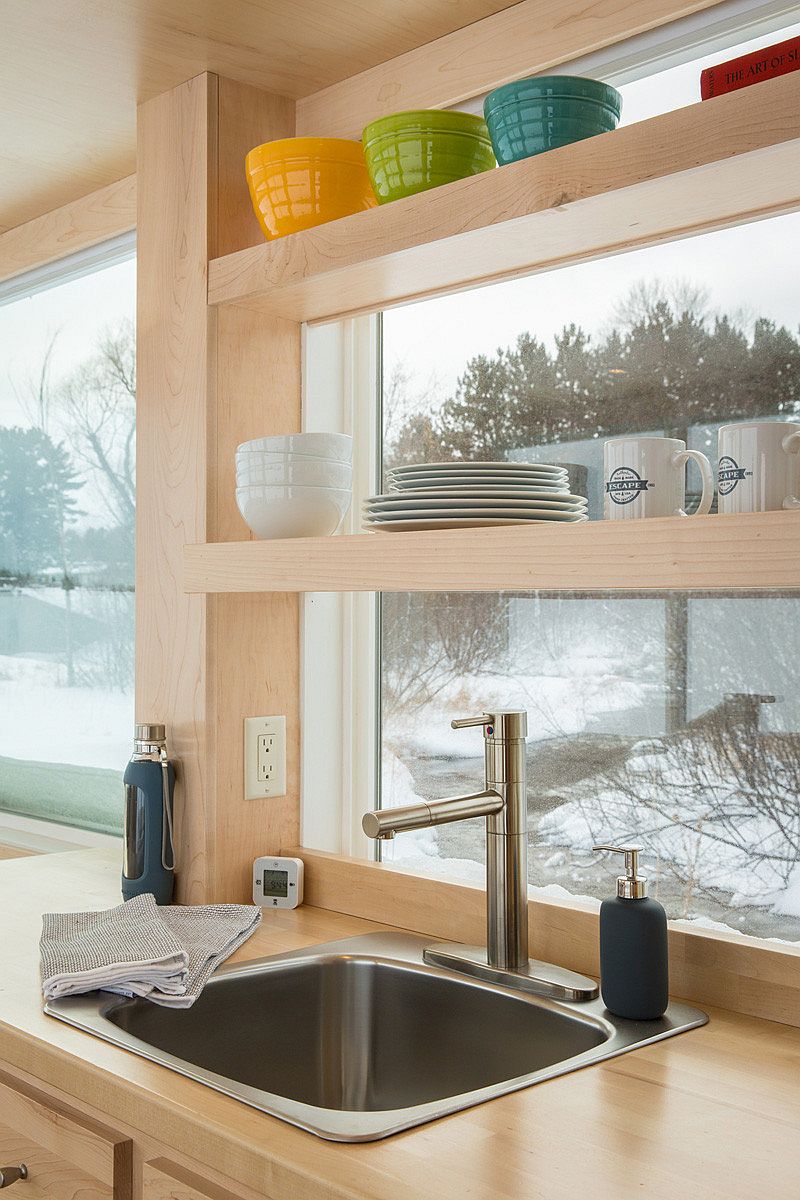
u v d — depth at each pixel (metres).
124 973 1.31
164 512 1.84
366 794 1.89
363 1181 0.88
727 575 1.07
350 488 1.61
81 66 1.74
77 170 2.18
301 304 1.74
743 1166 0.91
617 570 1.15
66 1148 1.16
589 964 1.42
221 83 1.78
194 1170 1.02
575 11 1.51
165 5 1.55
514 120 1.29
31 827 2.53
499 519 1.35
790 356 1.39
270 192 1.58
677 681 1.50
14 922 1.63
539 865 1.65
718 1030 1.23
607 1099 1.04
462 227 1.33
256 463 1.57
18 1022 1.24
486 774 1.41
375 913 1.67
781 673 1.40
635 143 1.16
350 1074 1.46
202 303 1.76
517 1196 0.86
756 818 1.41
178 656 1.81
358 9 1.57
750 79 1.12
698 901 1.47
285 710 1.85
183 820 1.79
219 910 1.63
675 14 1.42
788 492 1.10
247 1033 1.41
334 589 1.44
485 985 1.36
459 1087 1.37
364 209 1.59
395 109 1.73
